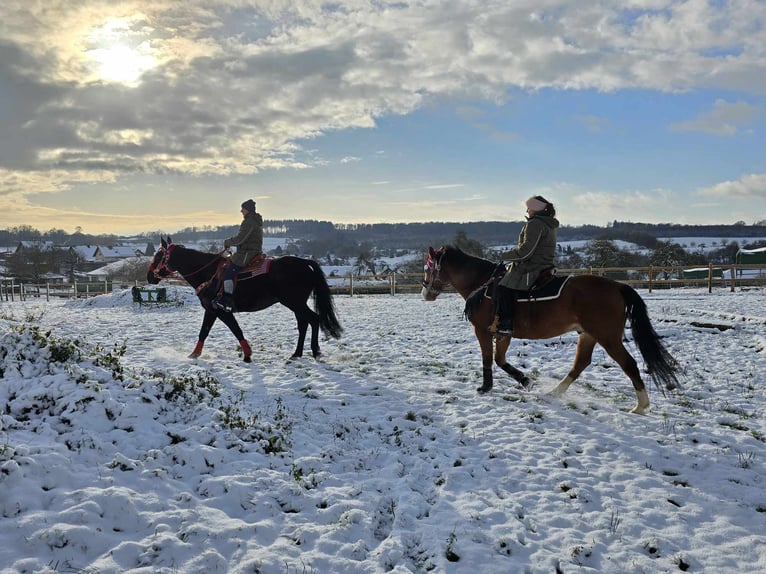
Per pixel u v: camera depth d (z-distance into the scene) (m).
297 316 9.88
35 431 4.79
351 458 5.33
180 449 4.80
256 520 4.08
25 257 70.81
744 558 3.79
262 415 6.39
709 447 5.71
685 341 11.87
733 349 10.89
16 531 3.47
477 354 10.73
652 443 5.80
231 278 9.49
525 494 4.69
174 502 4.11
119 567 3.34
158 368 8.67
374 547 3.90
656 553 3.88
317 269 9.88
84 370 5.94
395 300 23.94
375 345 11.74
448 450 5.61
